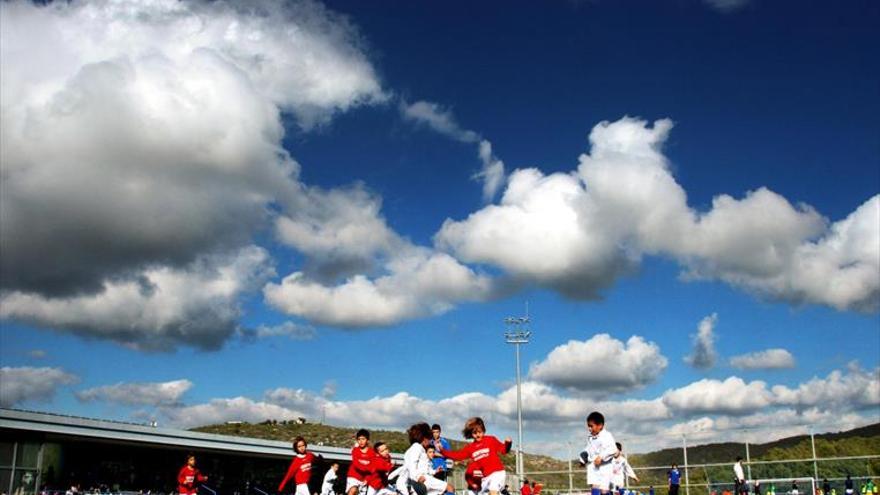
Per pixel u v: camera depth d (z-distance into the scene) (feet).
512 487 144.87
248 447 157.79
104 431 127.34
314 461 64.49
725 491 119.96
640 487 126.72
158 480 151.43
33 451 116.26
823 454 120.16
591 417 46.70
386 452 57.77
